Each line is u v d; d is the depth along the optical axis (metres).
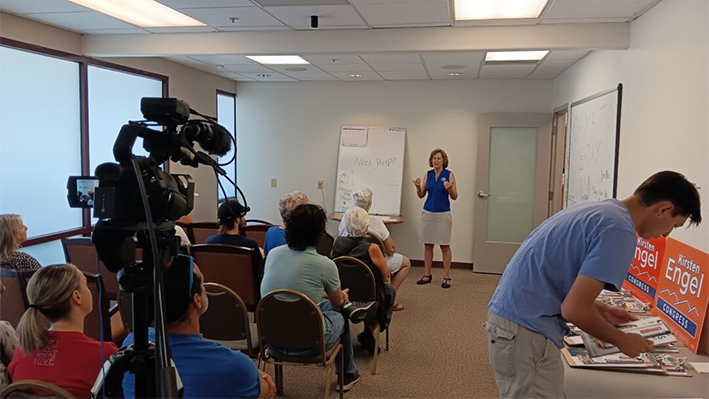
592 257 1.54
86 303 1.68
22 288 2.38
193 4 3.20
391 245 4.48
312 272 2.58
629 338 1.56
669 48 2.66
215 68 5.70
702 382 1.69
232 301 2.53
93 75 4.40
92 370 1.57
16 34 3.51
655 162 2.83
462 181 6.34
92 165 4.42
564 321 1.69
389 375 3.21
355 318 2.86
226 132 1.37
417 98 6.39
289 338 2.51
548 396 1.66
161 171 1.12
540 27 3.54
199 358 1.41
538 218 6.02
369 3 3.12
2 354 1.85
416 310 4.58
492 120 6.04
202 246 3.13
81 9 3.36
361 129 6.52
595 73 4.10
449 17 3.43
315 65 5.34
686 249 2.13
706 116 2.23
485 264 6.16
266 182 6.93
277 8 3.27
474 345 3.73
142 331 1.11
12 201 3.66
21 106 3.69
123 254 1.09
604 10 3.06
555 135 5.94
